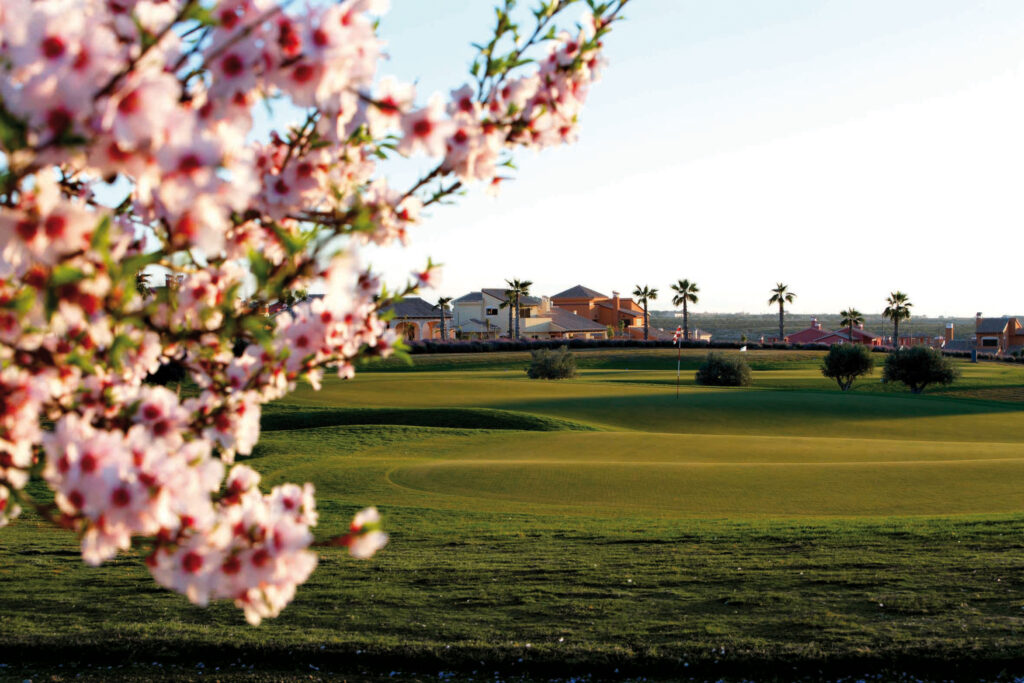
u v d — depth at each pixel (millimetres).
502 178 3438
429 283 3818
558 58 3314
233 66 2064
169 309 3102
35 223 1927
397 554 14766
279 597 2473
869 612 10914
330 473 26109
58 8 1769
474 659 9781
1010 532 15016
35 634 10320
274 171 3070
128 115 1694
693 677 9438
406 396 54125
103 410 2848
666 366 94750
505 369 90438
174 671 9555
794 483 22156
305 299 3621
